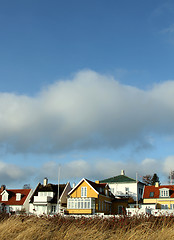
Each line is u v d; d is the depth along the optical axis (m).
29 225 12.75
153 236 10.62
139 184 65.94
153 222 12.38
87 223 13.13
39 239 11.34
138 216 14.20
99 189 53.31
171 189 54.19
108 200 54.97
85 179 51.69
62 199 55.28
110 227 12.86
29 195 58.28
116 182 65.88
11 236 11.67
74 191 51.88
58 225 13.17
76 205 49.19
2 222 14.10
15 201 57.06
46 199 53.94
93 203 48.59
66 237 11.32
